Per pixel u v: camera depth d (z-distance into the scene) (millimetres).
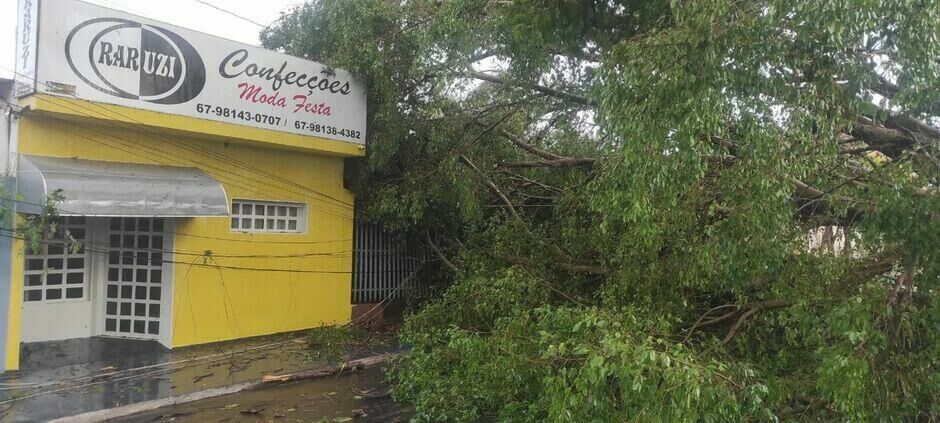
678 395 3543
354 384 7230
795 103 3883
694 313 5418
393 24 9164
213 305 8531
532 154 9695
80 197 6691
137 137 7840
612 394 4090
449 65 7812
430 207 10336
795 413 4387
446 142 9305
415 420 5645
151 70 7547
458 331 5703
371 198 10266
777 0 3705
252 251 8969
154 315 8414
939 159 3752
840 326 3668
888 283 4156
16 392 6250
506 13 6074
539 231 7914
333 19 9344
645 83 4098
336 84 9461
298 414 6137
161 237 8344
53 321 8133
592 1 5621
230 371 7363
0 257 6758
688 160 3918
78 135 7352
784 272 4340
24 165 6793
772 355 4883
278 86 8758
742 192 3961
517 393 5340
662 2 4844
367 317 10445
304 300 9586
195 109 7934
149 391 6488
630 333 4254
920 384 3855
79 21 6977
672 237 5004
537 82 7973
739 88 3947
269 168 9164
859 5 3338
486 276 7438
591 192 5555
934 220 3459
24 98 6867
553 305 6648
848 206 3984
